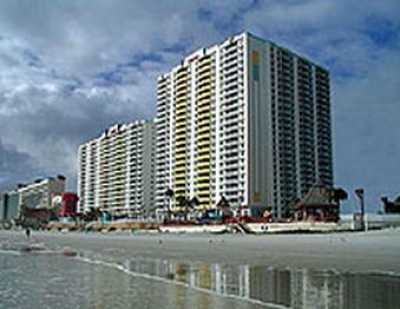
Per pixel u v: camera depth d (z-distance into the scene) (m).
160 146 190.12
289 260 44.47
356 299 22.19
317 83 176.38
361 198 89.88
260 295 23.61
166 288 26.42
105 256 54.66
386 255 46.91
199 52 176.50
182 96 181.00
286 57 166.62
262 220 114.00
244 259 46.72
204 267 39.19
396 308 20.08
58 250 68.38
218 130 163.62
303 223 93.25
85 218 195.38
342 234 75.00
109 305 20.86
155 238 101.25
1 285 27.92
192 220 137.25
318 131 173.88
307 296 23.16
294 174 162.00
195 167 170.75
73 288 26.56
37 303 21.45
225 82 163.12
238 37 160.88
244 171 152.00
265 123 157.00
